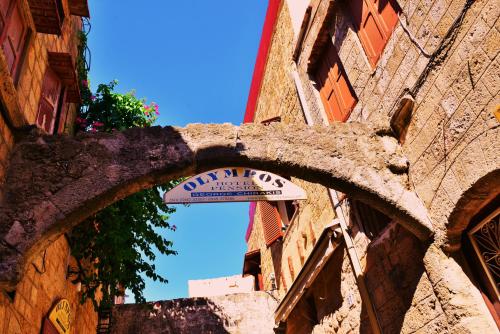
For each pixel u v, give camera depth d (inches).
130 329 413.4
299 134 185.0
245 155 177.3
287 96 353.7
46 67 246.2
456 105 145.8
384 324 199.2
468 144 139.8
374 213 212.2
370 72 213.2
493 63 127.7
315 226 303.9
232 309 435.2
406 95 175.0
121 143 172.9
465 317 140.3
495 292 140.3
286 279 392.5
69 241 275.0
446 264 151.7
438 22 155.7
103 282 286.5
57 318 245.0
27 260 145.1
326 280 278.4
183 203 176.2
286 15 359.6
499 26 124.9
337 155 180.1
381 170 176.6
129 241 296.4
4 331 167.5
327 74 276.4
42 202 153.9
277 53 384.8
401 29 182.5
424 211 163.9
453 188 147.2
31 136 168.1
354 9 235.5
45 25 210.5
